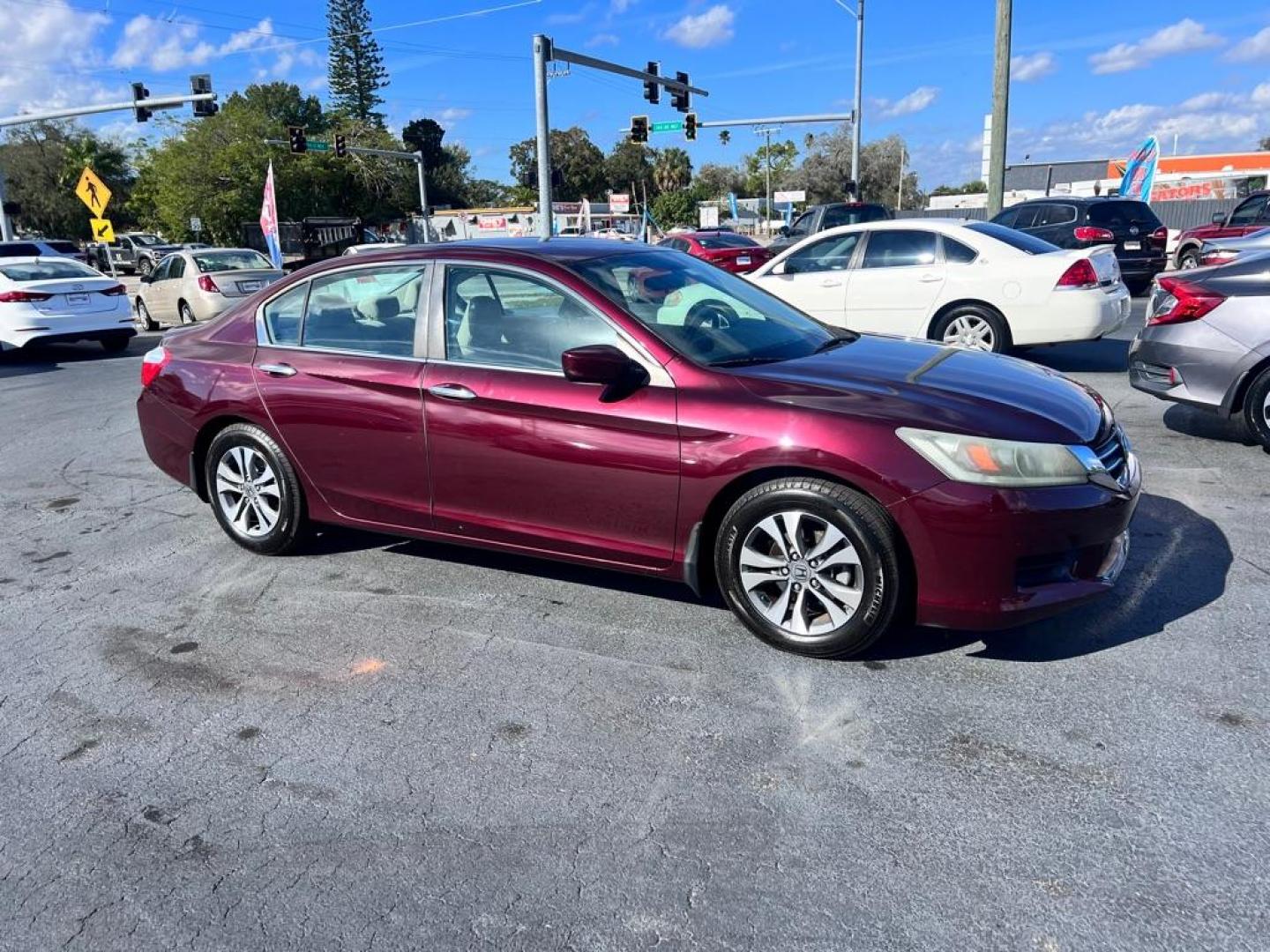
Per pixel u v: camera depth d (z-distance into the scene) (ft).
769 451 11.34
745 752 10.02
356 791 9.62
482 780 9.71
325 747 10.42
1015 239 29.19
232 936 7.77
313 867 8.54
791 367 12.44
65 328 44.01
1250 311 19.54
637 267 14.11
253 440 15.60
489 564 15.49
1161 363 20.95
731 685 11.39
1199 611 12.74
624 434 12.21
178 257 53.93
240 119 169.27
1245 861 8.08
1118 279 29.63
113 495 20.34
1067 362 32.14
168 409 16.38
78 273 46.32
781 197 160.66
